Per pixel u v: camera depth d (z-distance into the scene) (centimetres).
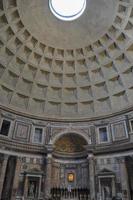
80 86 2772
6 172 2270
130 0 2080
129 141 2228
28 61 2600
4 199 2081
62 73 2775
